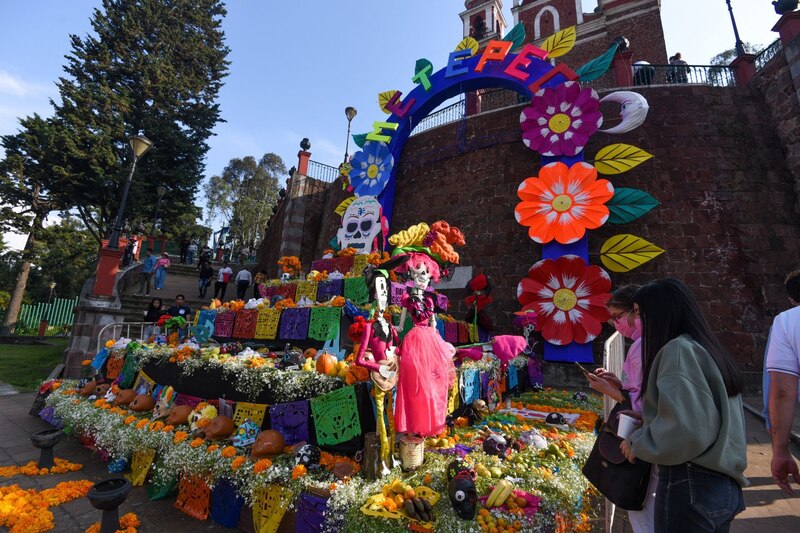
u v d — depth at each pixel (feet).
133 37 92.12
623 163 31.27
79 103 80.69
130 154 87.66
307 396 11.89
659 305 5.87
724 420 4.96
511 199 36.58
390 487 9.00
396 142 41.83
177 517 11.70
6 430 20.49
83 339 30.32
